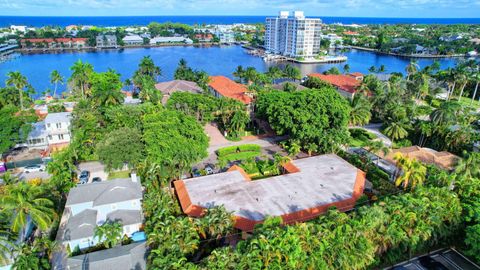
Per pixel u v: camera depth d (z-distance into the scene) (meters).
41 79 159.75
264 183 59.06
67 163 63.50
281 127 80.00
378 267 46.78
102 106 90.25
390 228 44.78
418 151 74.19
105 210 49.28
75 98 118.69
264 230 42.31
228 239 47.81
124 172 69.62
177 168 63.09
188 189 56.66
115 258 40.84
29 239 47.47
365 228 43.25
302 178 61.16
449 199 50.16
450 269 47.00
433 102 125.44
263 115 89.25
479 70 140.75
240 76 148.50
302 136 75.44
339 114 78.06
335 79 139.00
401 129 81.56
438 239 49.81
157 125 64.00
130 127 71.94
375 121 107.25
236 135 90.88
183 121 68.38
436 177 56.62
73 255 44.44
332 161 68.50
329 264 40.47
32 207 43.91
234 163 74.69
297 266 39.50
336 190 57.75
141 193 51.94
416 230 45.84
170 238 41.53
